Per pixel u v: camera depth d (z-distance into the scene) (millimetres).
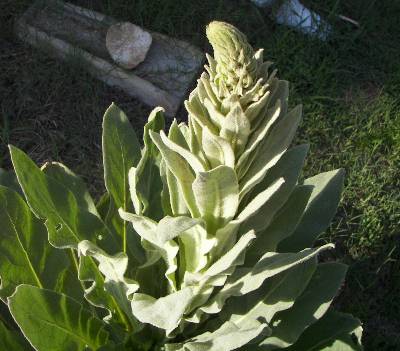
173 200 859
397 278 1421
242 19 1724
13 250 947
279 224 920
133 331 1005
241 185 789
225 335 809
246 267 907
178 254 940
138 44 1556
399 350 1348
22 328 839
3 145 1447
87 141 1501
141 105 1571
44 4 1610
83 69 1561
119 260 857
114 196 997
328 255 1432
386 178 1559
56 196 914
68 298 915
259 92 687
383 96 1666
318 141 1590
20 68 1558
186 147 839
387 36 1787
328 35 1740
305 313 945
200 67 1613
